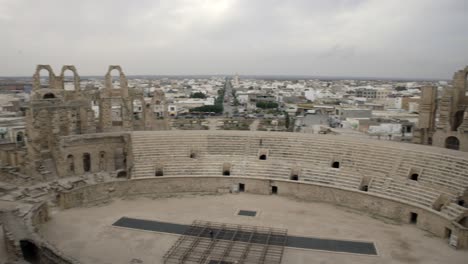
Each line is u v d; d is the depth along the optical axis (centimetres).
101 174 6256
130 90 7812
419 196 5038
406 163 5578
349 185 5653
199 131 7062
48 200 5366
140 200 5794
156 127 8269
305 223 4928
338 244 4312
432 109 6512
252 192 6097
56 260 3425
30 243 3756
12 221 4231
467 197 4691
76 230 4619
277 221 4978
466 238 4216
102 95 7556
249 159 6456
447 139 6200
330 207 5538
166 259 3859
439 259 3978
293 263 3838
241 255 3938
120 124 8000
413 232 4700
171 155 6475
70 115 6725
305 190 5831
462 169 5041
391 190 5300
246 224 4853
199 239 4338
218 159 6481
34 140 6000
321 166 6119
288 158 6384
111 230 4638
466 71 6200
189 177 6066
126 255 3988
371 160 5891
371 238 4497
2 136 9306
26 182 5703
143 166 6219
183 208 5450
